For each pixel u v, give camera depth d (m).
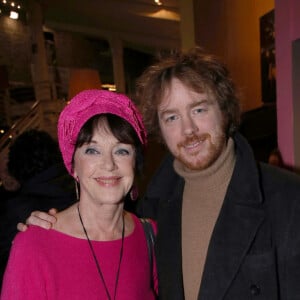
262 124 3.56
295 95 2.50
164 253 1.28
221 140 1.20
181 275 1.23
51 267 1.08
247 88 3.80
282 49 2.57
